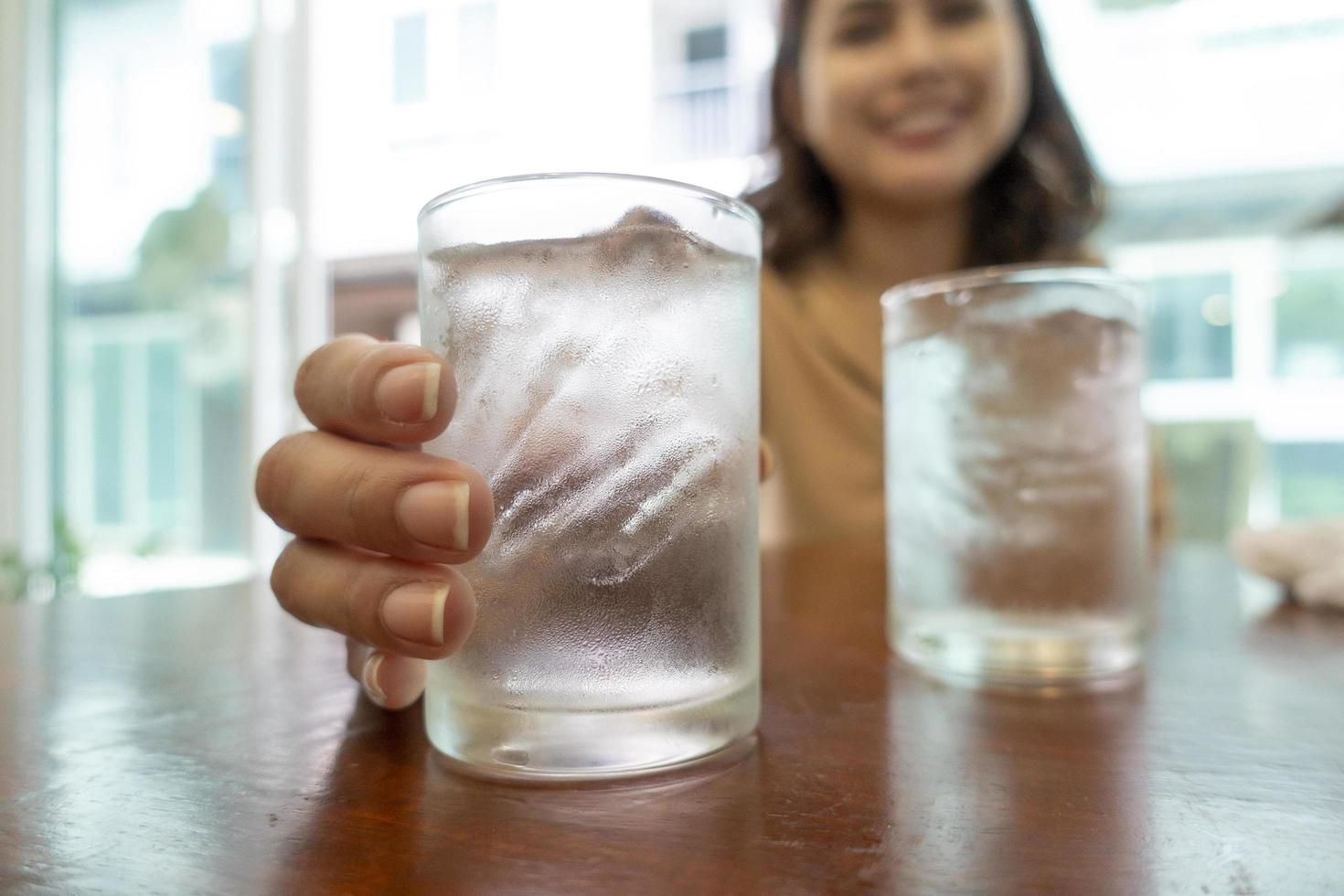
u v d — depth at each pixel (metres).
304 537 0.22
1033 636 0.27
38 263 1.82
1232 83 1.78
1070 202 1.00
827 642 0.31
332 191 1.82
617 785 0.19
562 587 0.20
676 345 0.20
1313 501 1.81
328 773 0.20
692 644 0.20
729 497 0.21
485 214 0.20
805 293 0.97
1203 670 0.28
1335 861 0.16
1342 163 1.74
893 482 0.30
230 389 1.79
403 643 0.20
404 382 0.20
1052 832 0.17
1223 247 1.83
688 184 0.20
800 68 0.96
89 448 1.86
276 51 1.78
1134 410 0.28
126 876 0.16
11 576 1.57
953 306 0.27
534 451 0.20
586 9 1.99
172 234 1.82
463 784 0.19
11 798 0.19
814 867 0.16
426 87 1.97
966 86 0.85
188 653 0.30
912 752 0.21
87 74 1.84
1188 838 0.17
